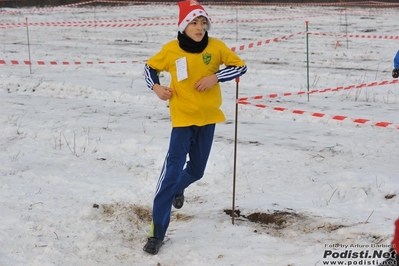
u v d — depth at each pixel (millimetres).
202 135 7465
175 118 7355
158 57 7336
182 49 7230
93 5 46531
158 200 7254
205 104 7305
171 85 7383
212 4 46656
